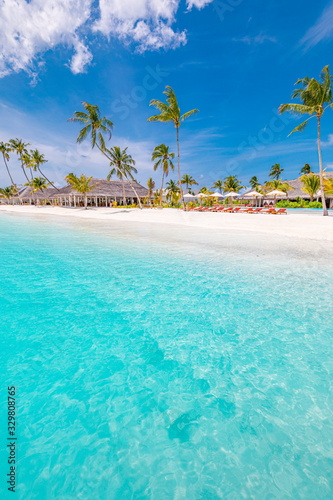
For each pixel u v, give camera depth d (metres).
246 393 2.66
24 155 48.66
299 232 12.45
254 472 1.89
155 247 9.88
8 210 41.19
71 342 3.59
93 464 1.96
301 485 1.79
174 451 2.06
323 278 6.11
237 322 4.13
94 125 27.58
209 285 5.74
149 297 5.12
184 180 50.06
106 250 9.43
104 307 4.67
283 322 4.11
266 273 6.53
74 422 2.33
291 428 2.24
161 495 1.74
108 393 2.68
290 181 47.91
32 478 1.86
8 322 4.11
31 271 6.80
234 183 51.56
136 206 38.16
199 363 3.15
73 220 22.56
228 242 10.70
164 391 2.71
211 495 1.73
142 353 3.35
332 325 4.00
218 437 2.17
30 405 2.51
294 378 2.87
